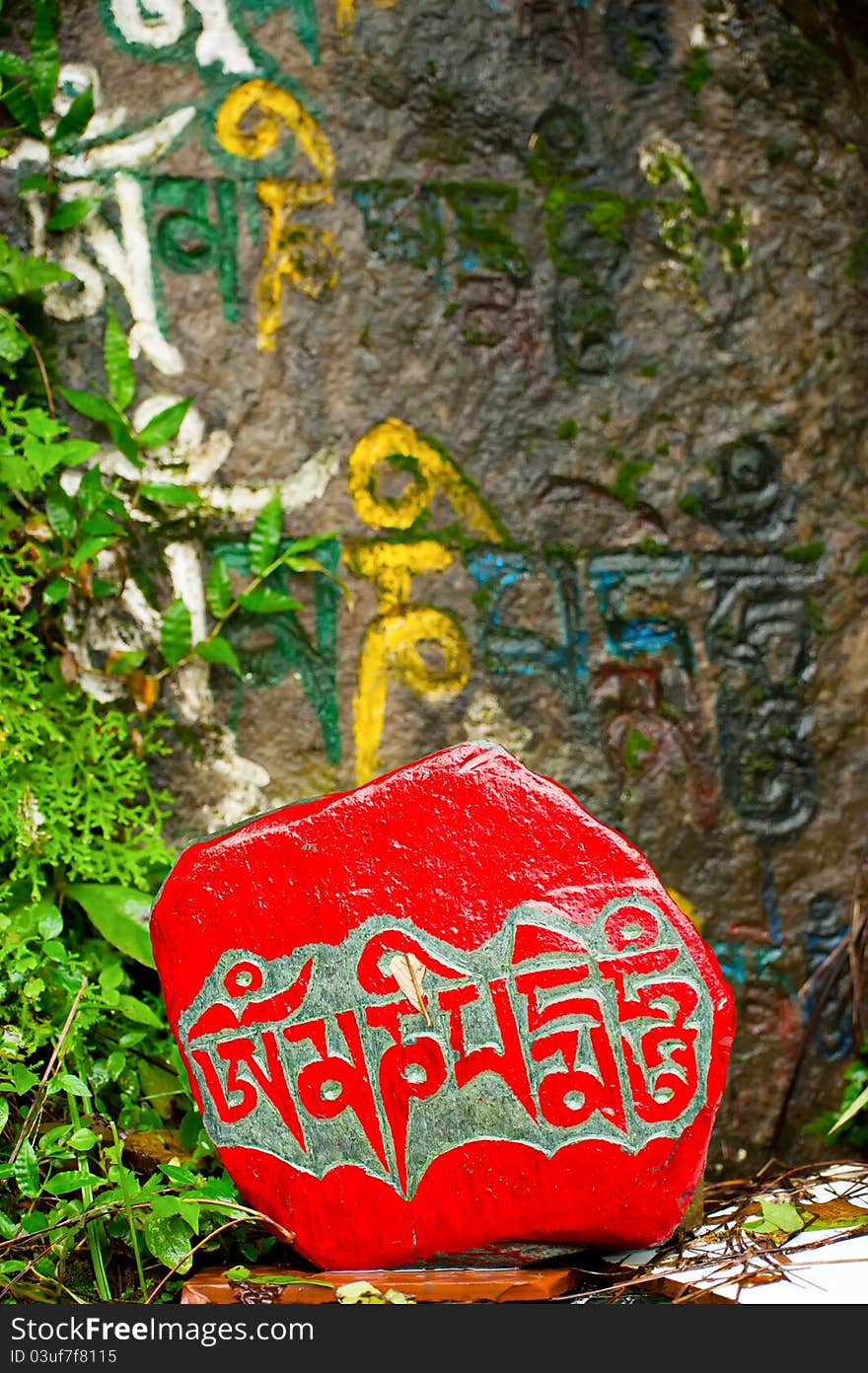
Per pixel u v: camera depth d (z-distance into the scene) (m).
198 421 2.77
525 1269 2.16
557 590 2.82
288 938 2.14
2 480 2.66
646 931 2.13
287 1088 2.13
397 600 2.79
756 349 2.86
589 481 2.83
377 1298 2.05
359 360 2.79
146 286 2.77
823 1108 2.79
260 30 2.79
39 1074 2.43
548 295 2.83
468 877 2.14
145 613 2.77
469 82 2.83
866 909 2.82
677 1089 2.10
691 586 2.84
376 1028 2.12
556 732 2.80
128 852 2.66
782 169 2.88
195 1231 2.12
